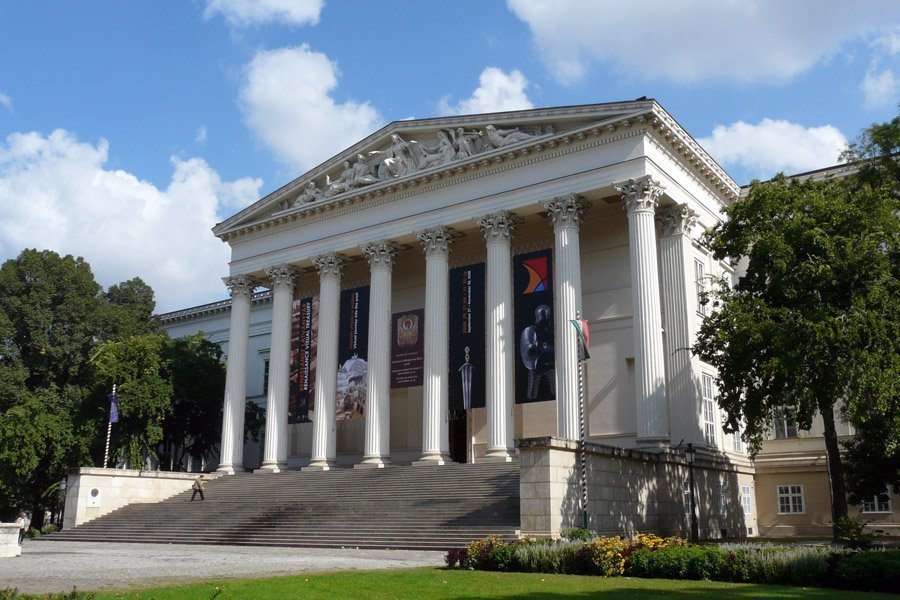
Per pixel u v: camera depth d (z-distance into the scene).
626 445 43.78
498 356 44.38
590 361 46.56
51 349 66.00
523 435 49.53
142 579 20.62
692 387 43.16
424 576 20.48
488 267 46.38
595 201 46.06
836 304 31.36
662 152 44.12
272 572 22.30
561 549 22.50
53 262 68.75
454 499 36.56
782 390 32.59
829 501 46.28
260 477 50.56
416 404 55.31
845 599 16.28
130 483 50.53
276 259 57.09
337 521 37.47
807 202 33.19
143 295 77.62
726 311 33.41
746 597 16.59
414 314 50.84
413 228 50.12
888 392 28.91
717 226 38.72
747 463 48.62
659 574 21.08
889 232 31.77
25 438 56.41
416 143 51.78
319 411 51.28
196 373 65.25
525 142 45.81
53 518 68.62
